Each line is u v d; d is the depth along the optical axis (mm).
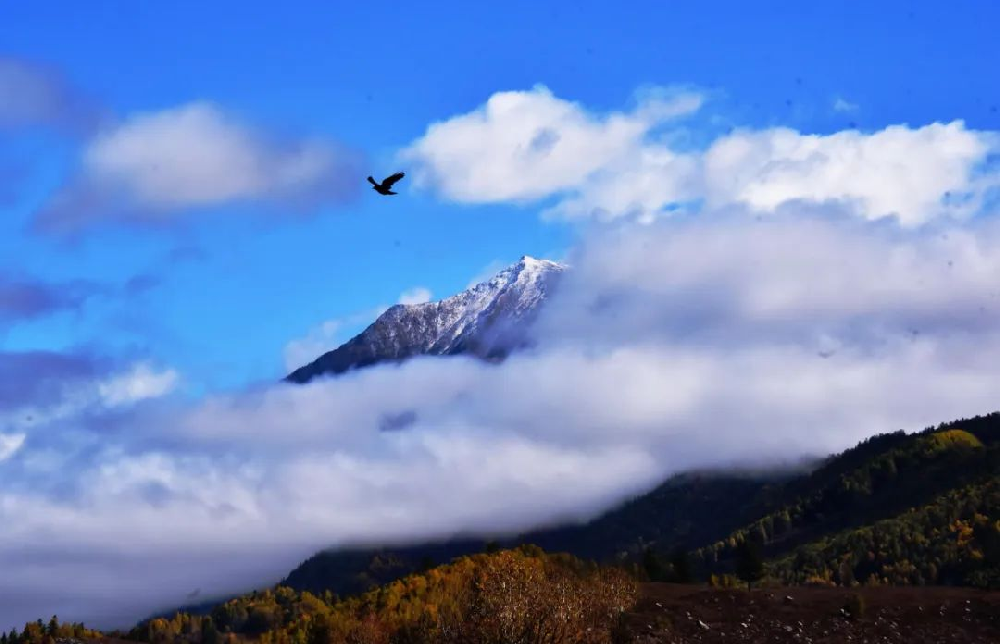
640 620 78938
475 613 62031
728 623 79062
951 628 77625
